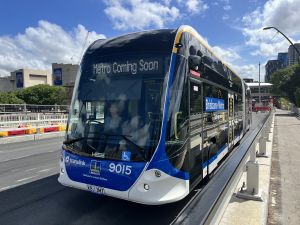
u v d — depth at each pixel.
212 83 8.02
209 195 3.43
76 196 6.94
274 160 10.98
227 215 4.73
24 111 25.39
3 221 5.58
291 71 64.75
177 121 5.49
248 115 19.69
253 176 5.54
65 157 5.90
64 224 5.45
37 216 5.81
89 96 6.00
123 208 6.15
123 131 5.43
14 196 7.02
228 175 4.20
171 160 5.28
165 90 5.39
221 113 9.28
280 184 7.86
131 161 5.16
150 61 5.65
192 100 6.22
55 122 25.61
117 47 6.07
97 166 5.41
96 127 5.70
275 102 95.44
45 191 7.37
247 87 19.19
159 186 5.07
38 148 15.45
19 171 9.76
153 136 5.20
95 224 5.44
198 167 6.52
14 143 17.81
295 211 6.02
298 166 9.97
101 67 6.05
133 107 5.52
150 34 5.96
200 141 6.72
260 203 5.26
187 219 2.81
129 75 5.76
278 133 20.42
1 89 183.25
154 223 5.47
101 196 6.87
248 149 5.90
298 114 43.19
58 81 168.25
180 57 5.75
